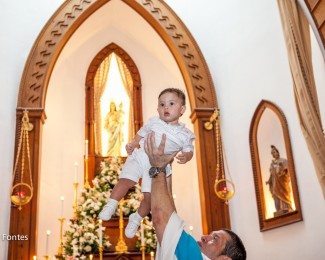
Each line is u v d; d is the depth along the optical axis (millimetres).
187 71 7352
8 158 6426
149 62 8922
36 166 6371
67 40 7414
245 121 6875
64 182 7652
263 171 6512
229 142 7039
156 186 1921
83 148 8125
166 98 2553
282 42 6391
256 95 6766
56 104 8031
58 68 8242
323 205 5328
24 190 6211
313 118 4441
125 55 8961
